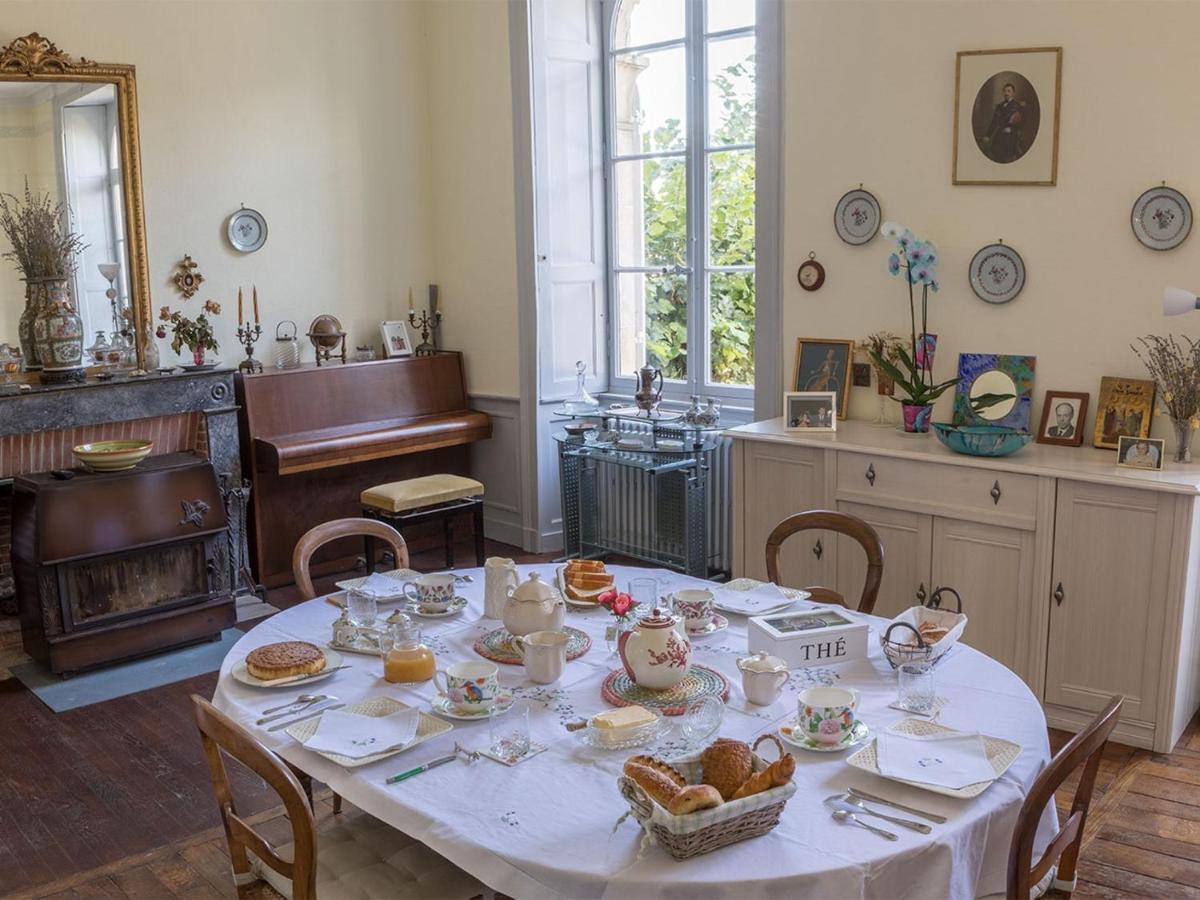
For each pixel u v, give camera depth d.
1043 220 3.86
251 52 5.35
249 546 5.30
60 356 4.52
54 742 3.76
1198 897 2.70
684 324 5.55
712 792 1.68
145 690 4.18
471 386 6.04
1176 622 3.35
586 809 1.85
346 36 5.67
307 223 5.63
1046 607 3.60
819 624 2.51
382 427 5.57
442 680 2.38
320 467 5.21
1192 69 3.49
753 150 5.10
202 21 5.17
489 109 5.64
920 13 4.04
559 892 1.68
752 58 5.05
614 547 5.66
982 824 1.79
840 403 4.45
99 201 4.90
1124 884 2.76
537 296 5.57
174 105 5.12
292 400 5.32
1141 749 3.47
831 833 1.75
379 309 5.96
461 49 5.74
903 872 1.70
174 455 4.71
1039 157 3.83
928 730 2.07
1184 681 3.48
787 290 4.58
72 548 4.18
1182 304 3.36
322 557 5.52
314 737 2.09
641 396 5.17
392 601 2.91
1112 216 3.71
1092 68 3.69
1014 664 3.71
